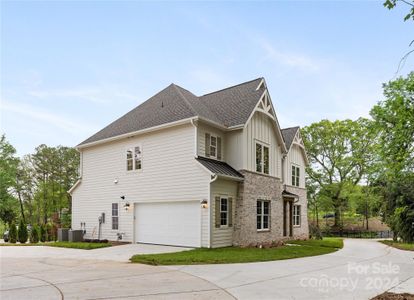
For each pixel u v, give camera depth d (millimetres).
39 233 22703
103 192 20312
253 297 6902
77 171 43781
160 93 22078
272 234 19734
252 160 18375
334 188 38688
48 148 43438
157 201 17406
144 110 21062
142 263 11414
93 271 9750
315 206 41094
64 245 17156
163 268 10367
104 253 14109
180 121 16531
